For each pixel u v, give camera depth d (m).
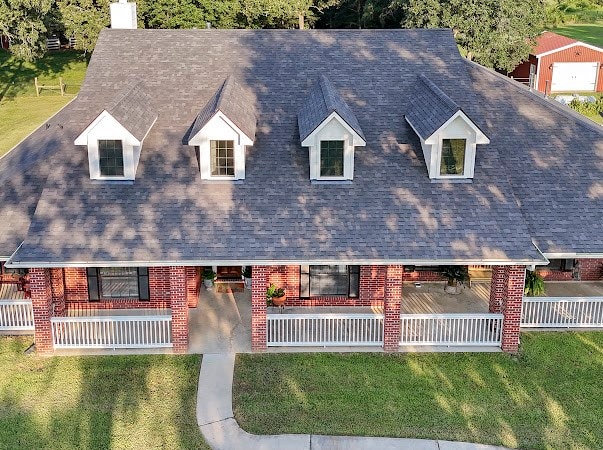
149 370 20.59
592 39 87.25
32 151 26.02
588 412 19.00
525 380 20.38
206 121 21.62
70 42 73.44
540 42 67.88
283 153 23.09
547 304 23.44
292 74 25.72
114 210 21.36
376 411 18.95
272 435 18.03
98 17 55.78
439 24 58.22
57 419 18.45
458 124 21.86
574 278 26.12
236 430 18.19
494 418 18.72
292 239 20.72
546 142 25.31
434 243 20.77
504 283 21.62
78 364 20.86
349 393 19.69
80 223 20.98
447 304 24.64
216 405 19.12
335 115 21.41
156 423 18.39
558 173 24.17
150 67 25.64
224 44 26.69
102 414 18.69
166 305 24.33
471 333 22.09
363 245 20.62
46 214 21.19
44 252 20.22
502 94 27.17
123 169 22.09
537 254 20.64
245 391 19.72
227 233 20.83
